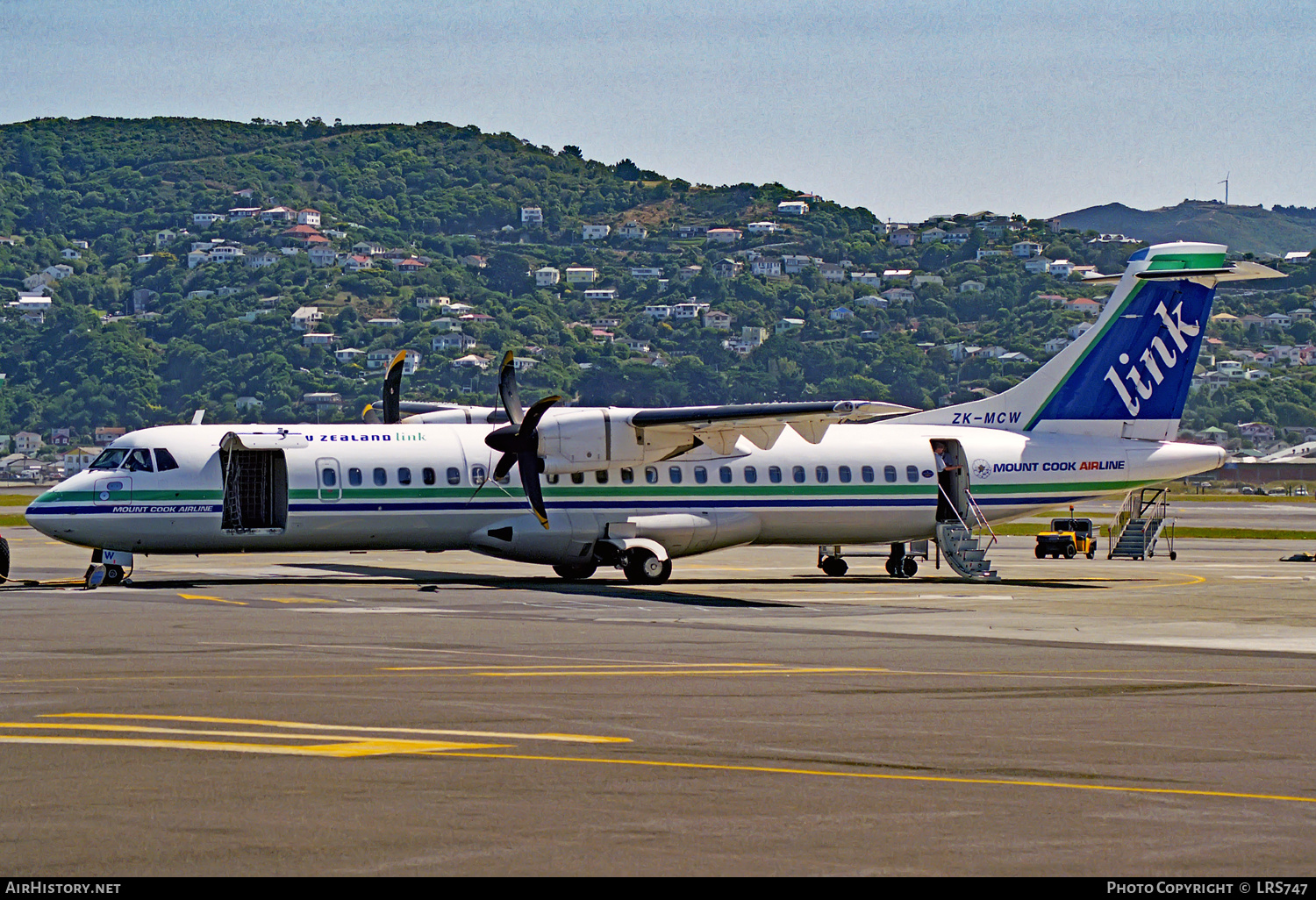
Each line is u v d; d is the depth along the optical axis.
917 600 106.25
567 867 31.23
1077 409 136.75
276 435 116.88
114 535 111.94
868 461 130.88
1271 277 136.12
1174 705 54.62
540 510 114.69
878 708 53.06
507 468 115.75
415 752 43.28
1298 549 194.00
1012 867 31.64
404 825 34.56
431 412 131.50
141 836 33.28
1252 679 62.41
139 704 51.53
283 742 44.59
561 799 37.34
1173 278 136.12
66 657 64.94
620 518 123.31
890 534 132.75
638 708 52.31
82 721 47.88
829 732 47.66
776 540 130.50
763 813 36.12
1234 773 41.84
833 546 137.25
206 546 114.75
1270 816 36.53
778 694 56.16
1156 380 137.75
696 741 45.75
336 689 55.97
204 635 74.81
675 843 33.25
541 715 50.44
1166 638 80.25
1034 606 101.44
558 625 83.00
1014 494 133.50
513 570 138.88
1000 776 40.91
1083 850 33.06
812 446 130.12
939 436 134.00
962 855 32.50
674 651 70.69
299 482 115.81
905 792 38.69
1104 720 50.91
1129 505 178.75
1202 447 138.38
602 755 43.19
